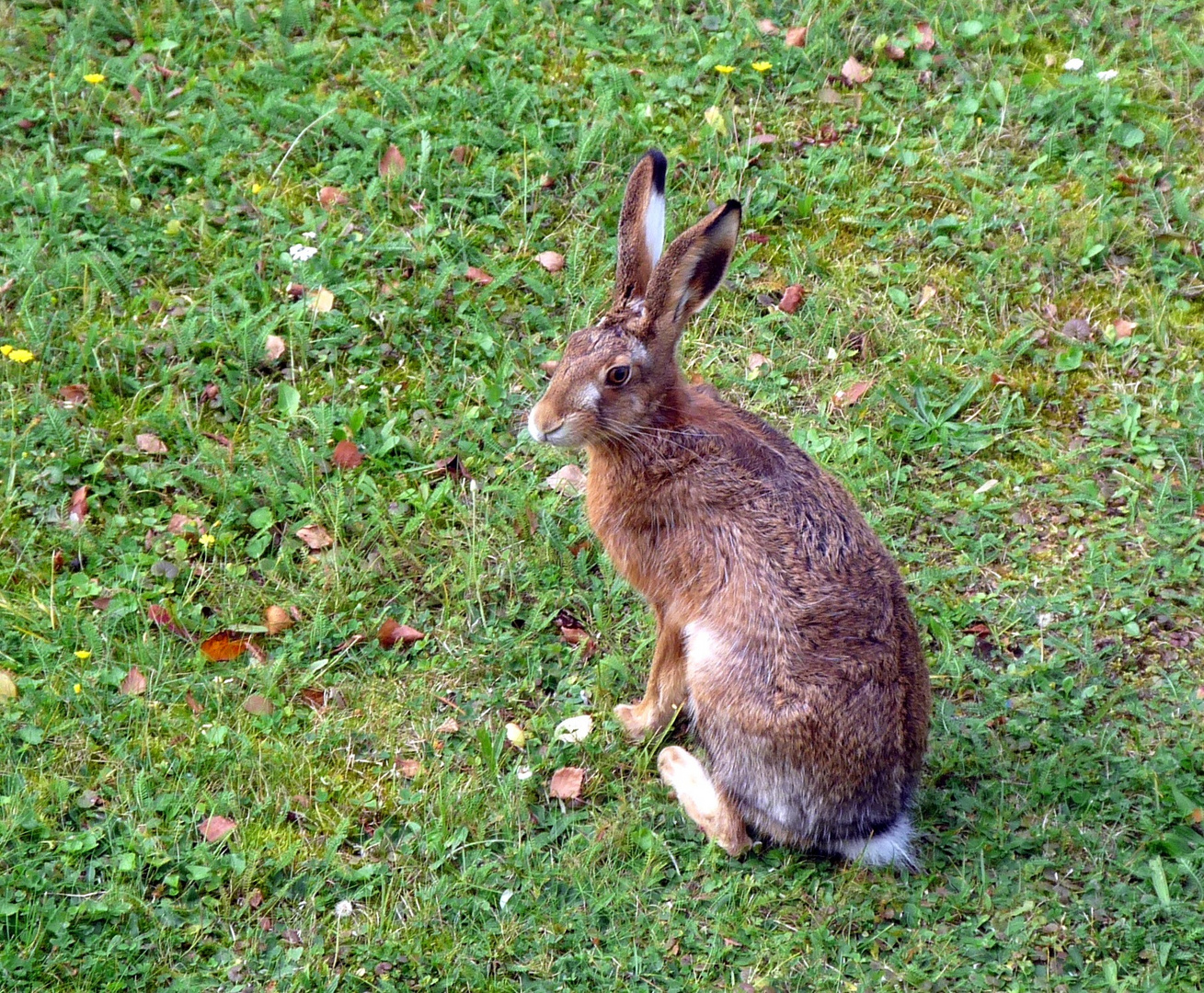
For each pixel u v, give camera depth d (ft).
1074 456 12.51
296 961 11.25
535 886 11.42
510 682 11.89
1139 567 12.19
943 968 11.30
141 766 11.59
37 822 11.42
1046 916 11.40
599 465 11.64
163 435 12.35
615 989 11.25
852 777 11.36
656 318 11.47
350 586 12.05
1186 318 12.91
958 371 12.74
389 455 12.39
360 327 12.67
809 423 12.53
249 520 12.17
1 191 12.91
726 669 11.44
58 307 12.64
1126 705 11.86
